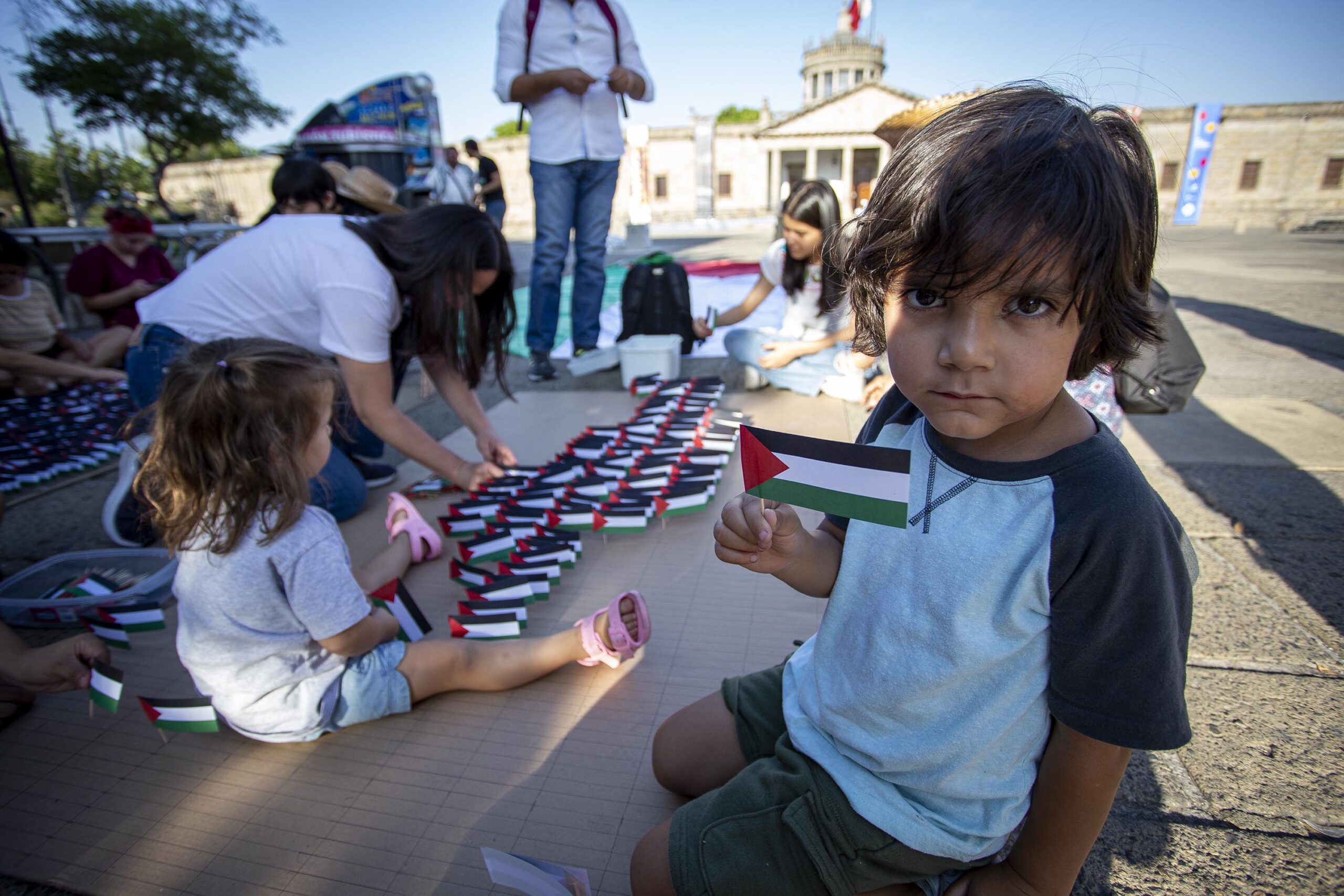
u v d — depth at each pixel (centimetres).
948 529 85
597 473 253
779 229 387
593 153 400
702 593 195
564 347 516
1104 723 78
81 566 216
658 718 151
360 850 123
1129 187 68
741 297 696
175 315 228
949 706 87
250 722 141
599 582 201
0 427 348
